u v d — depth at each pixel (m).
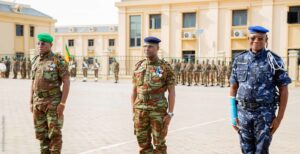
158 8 34.88
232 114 4.38
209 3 32.78
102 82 29.31
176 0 33.78
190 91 20.91
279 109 4.12
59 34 63.94
